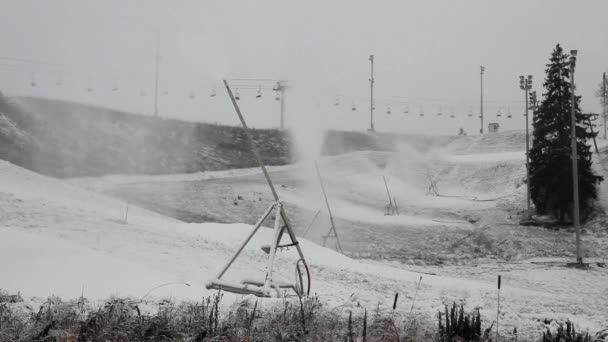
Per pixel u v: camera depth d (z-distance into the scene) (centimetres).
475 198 7969
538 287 3806
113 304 1005
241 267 2412
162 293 1421
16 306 1058
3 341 830
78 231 2577
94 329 882
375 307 1527
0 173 4334
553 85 6556
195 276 1984
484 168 9025
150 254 2303
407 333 1067
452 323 1027
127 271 1634
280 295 1567
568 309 2366
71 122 8869
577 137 6475
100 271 1580
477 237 6134
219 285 1549
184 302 1234
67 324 960
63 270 1530
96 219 2936
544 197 6600
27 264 1536
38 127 7938
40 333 843
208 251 2648
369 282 2603
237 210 6669
